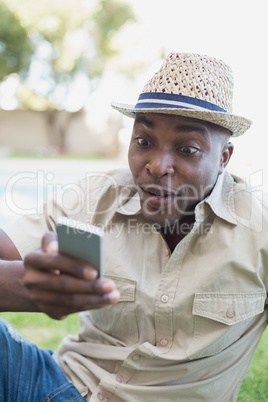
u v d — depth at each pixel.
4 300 0.96
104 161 13.83
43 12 14.58
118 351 1.33
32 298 0.82
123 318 1.31
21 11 14.51
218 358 1.31
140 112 1.19
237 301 1.26
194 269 1.26
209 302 1.25
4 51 16.02
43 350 1.42
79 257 0.79
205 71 1.21
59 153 17.20
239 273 1.26
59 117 18.08
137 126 1.20
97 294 0.79
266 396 1.84
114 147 17.72
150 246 1.33
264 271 1.28
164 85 1.20
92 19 15.26
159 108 1.13
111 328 1.36
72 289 0.78
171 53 1.25
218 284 1.25
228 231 1.28
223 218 1.26
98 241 0.77
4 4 14.38
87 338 1.46
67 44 15.50
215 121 1.17
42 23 14.74
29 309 0.97
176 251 1.25
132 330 1.32
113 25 15.55
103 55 16.30
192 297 1.25
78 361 1.42
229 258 1.24
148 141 1.19
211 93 1.21
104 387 1.30
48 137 18.33
